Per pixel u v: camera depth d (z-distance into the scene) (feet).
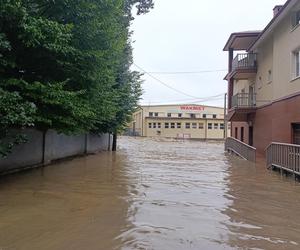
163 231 20.08
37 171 43.88
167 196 30.22
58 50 29.58
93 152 80.18
